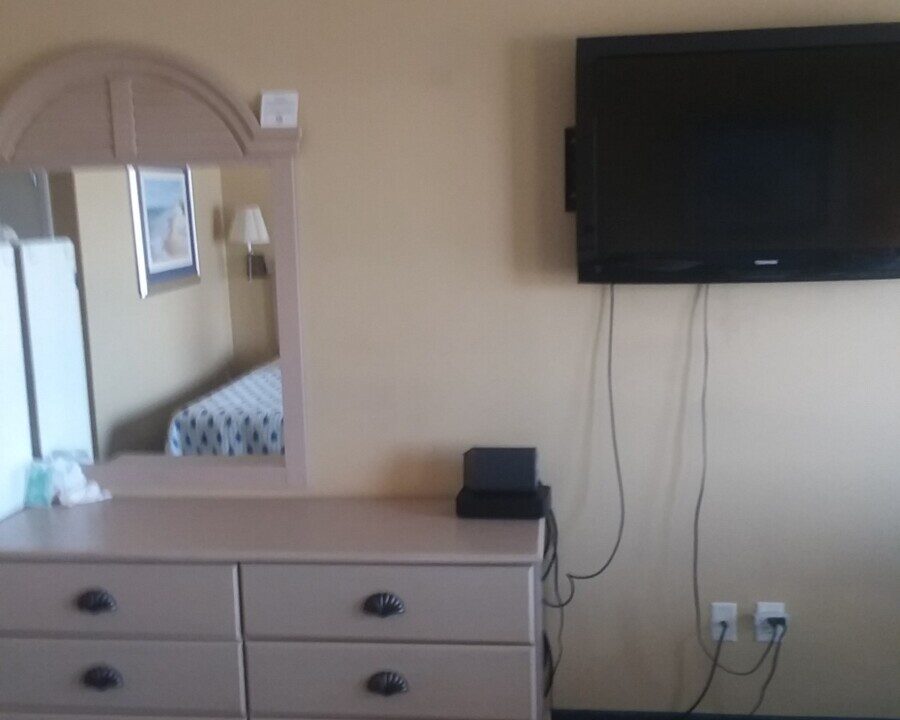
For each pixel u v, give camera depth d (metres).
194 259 3.18
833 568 2.48
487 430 2.52
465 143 2.41
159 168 2.87
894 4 2.25
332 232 2.47
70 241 2.75
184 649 2.25
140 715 2.30
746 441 2.45
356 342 2.51
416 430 2.54
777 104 2.22
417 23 2.38
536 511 2.36
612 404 2.47
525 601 2.15
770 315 2.40
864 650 2.50
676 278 2.30
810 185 2.23
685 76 2.23
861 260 2.24
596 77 2.26
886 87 2.18
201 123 2.43
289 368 2.53
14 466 2.50
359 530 2.32
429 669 2.20
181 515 2.46
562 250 2.42
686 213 2.27
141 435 3.08
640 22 2.32
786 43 2.19
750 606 2.52
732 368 2.43
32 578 2.26
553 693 2.62
